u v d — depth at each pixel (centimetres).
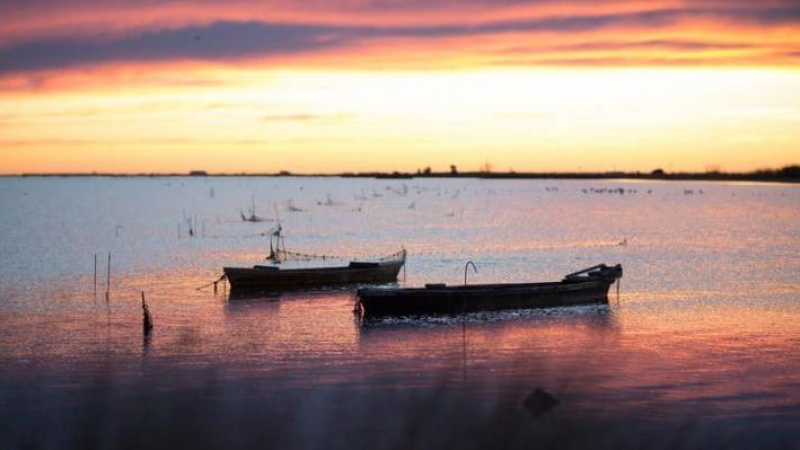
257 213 15100
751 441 2172
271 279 5081
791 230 10788
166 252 7981
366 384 2666
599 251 7906
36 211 15750
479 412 1409
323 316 4175
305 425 2000
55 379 2817
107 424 1332
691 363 3027
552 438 1419
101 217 13850
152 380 2739
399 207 17438
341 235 10031
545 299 4206
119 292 5156
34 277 5941
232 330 3822
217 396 2350
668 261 6988
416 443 1322
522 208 17088
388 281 5419
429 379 2723
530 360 2853
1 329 3878
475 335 3606
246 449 1330
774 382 2761
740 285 5347
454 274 6162
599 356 3136
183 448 1309
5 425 2067
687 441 2028
